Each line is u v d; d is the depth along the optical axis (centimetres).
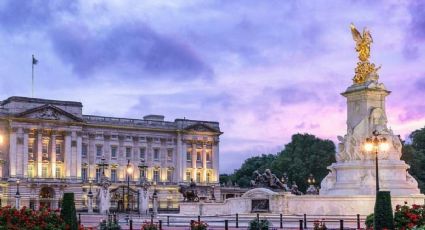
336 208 7144
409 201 6812
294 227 6384
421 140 17838
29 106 19750
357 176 7450
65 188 19938
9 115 19375
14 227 3888
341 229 5256
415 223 4388
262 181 10388
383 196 4503
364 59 7919
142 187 19200
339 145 7850
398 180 7375
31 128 19688
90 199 17875
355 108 7775
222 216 8325
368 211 6894
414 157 15475
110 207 19088
